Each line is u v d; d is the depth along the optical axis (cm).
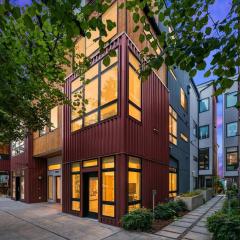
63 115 1593
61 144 1689
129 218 1021
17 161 2456
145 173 1332
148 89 1446
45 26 715
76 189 1417
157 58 400
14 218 1369
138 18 470
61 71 951
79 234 980
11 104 934
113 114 1184
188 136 2877
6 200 2448
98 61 1317
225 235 794
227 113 3634
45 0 400
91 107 1348
